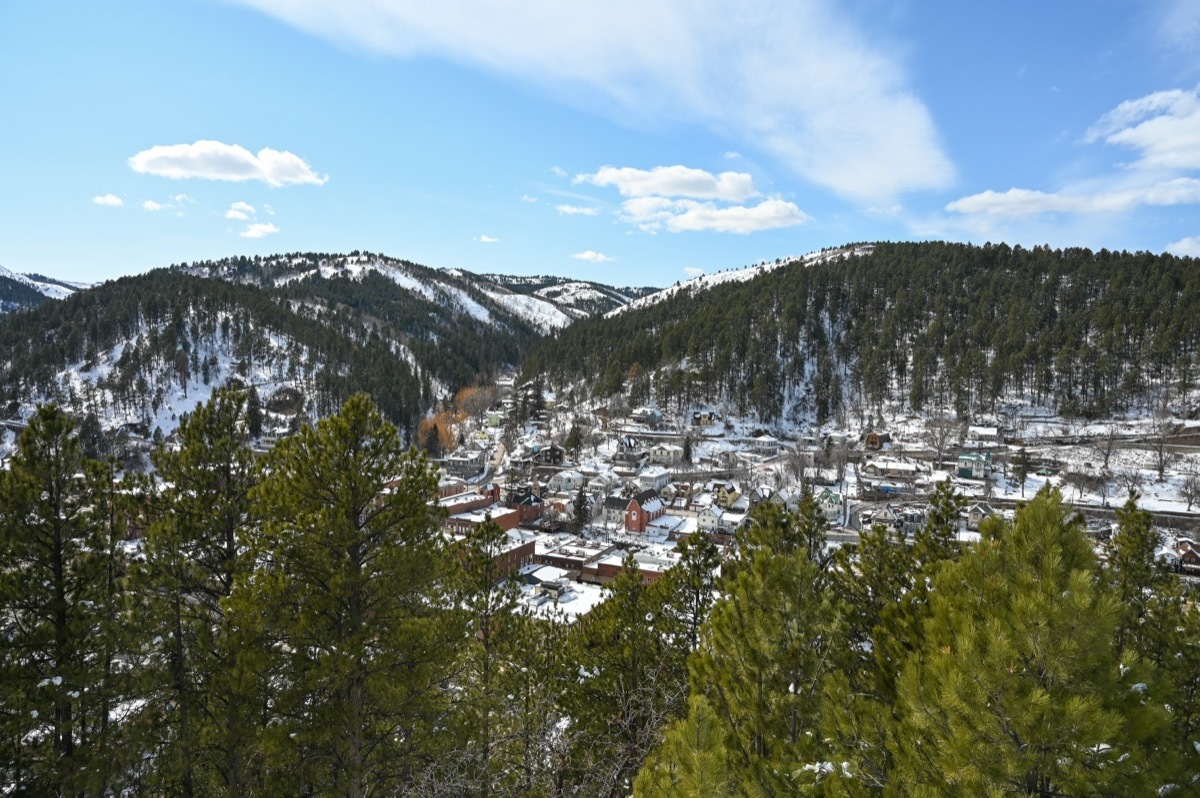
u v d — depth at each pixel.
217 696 13.55
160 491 15.32
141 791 13.30
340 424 12.72
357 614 13.08
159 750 13.53
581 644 18.25
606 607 18.39
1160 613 11.93
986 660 5.82
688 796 6.35
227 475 15.43
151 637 13.50
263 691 12.60
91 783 12.18
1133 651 6.09
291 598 12.47
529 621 18.17
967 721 6.02
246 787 14.12
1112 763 5.50
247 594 12.23
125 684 13.16
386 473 13.05
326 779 13.15
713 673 9.45
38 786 12.08
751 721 8.80
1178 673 10.97
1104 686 5.64
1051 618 5.61
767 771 7.50
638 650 16.81
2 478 12.97
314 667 12.37
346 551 13.00
